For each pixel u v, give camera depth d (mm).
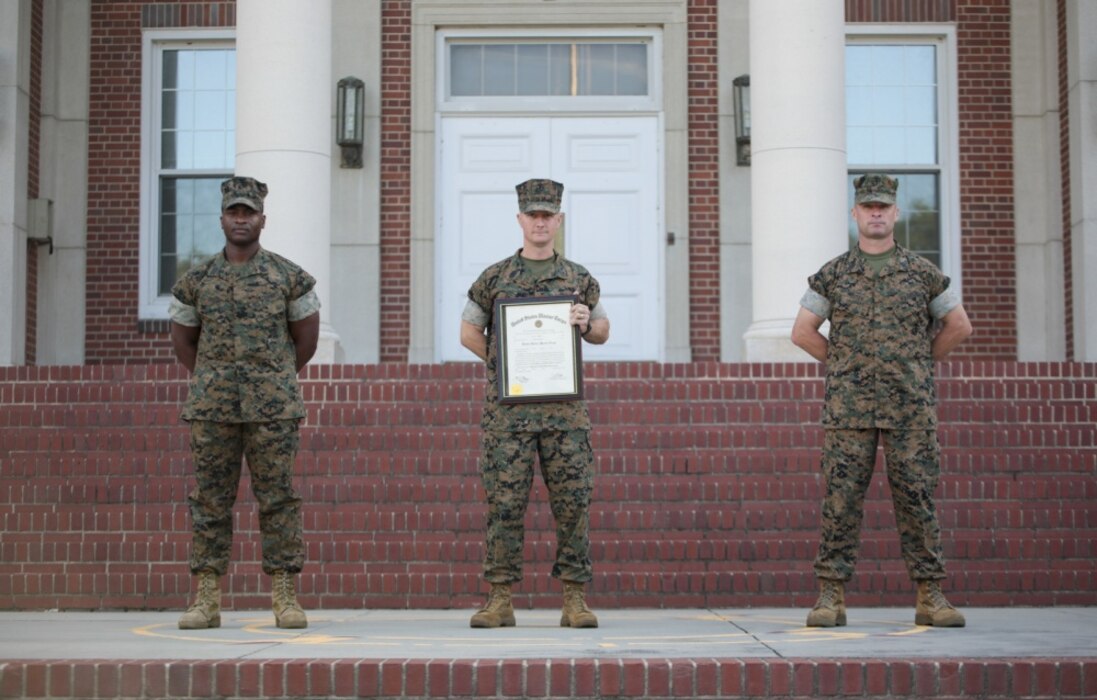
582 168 14000
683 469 9109
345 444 9297
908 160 14047
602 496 8977
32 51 13500
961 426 9406
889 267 6816
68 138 13781
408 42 13938
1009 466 9109
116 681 5238
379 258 13758
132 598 8727
